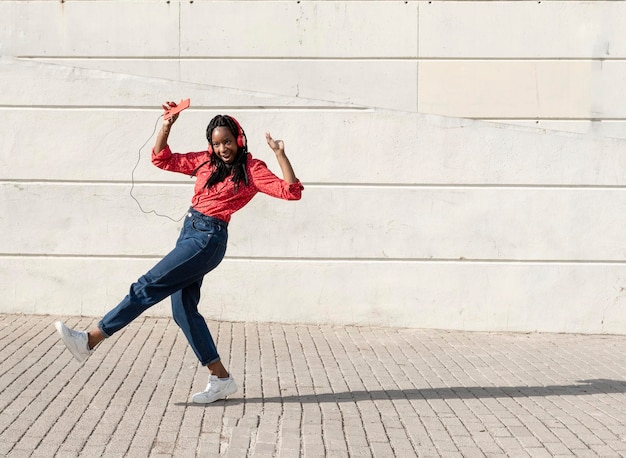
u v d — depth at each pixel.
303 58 9.91
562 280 9.26
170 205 9.14
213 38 9.89
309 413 5.98
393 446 5.30
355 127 9.14
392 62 9.91
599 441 5.46
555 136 9.17
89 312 9.17
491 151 9.17
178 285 5.95
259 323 9.24
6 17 9.95
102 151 9.12
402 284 9.23
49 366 7.05
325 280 9.23
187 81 9.90
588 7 9.91
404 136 9.16
